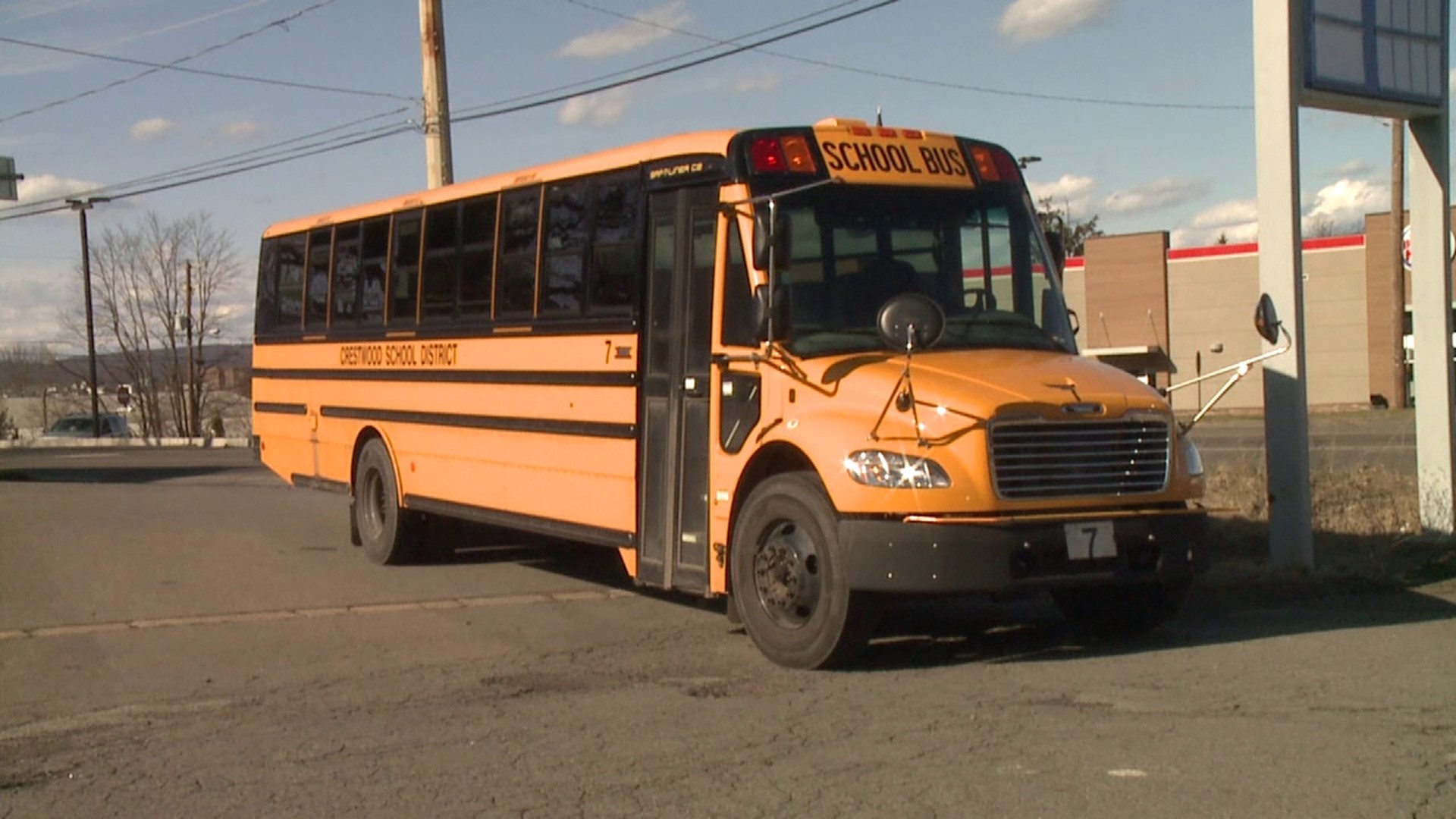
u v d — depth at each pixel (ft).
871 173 29.76
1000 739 21.57
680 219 30.91
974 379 26.45
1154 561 27.02
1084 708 23.45
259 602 36.09
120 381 243.60
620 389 32.42
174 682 27.02
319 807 19.06
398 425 42.55
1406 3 39.91
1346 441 85.66
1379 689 24.36
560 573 41.24
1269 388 37.22
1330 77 37.58
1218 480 52.01
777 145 29.32
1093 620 30.58
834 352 27.91
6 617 33.81
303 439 48.88
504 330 37.09
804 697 24.86
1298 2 36.78
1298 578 35.76
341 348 46.09
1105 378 27.81
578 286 34.35
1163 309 168.14
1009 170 31.48
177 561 43.78
